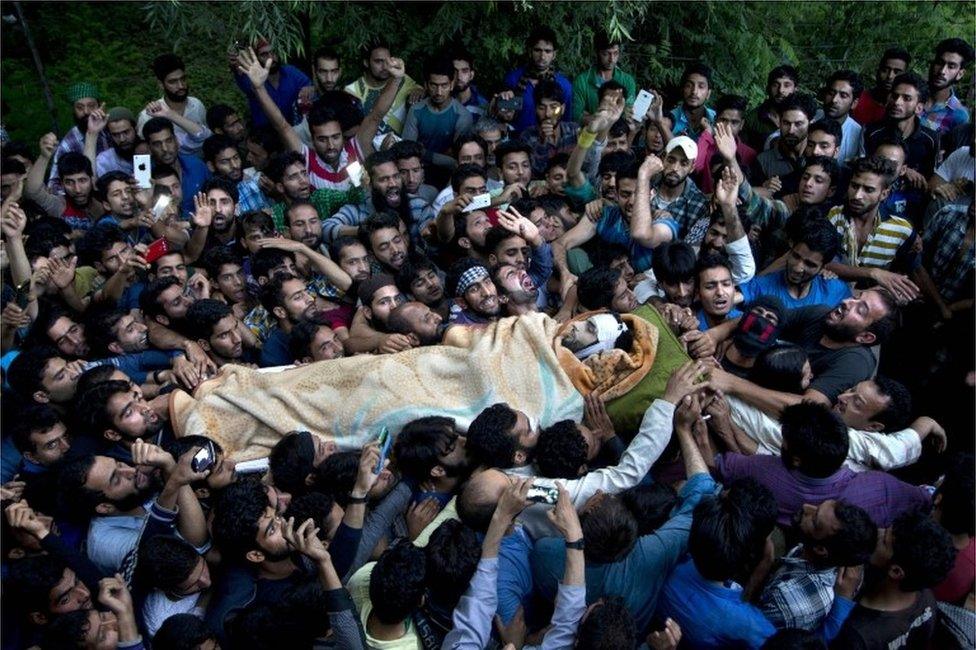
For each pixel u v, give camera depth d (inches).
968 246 188.2
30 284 185.2
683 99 265.4
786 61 307.4
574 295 179.6
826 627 119.0
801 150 235.8
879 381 141.0
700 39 292.7
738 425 145.3
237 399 150.9
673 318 157.9
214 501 139.3
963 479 125.0
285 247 188.2
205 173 252.2
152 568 121.0
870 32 318.3
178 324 173.8
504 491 118.9
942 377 178.1
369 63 266.8
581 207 222.7
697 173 242.5
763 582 124.0
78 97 251.1
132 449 128.0
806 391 145.1
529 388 147.5
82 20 372.5
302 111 266.5
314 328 163.2
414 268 174.9
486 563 116.7
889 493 130.7
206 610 126.3
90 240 198.2
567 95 270.4
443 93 251.8
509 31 279.1
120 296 191.5
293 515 127.0
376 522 132.0
